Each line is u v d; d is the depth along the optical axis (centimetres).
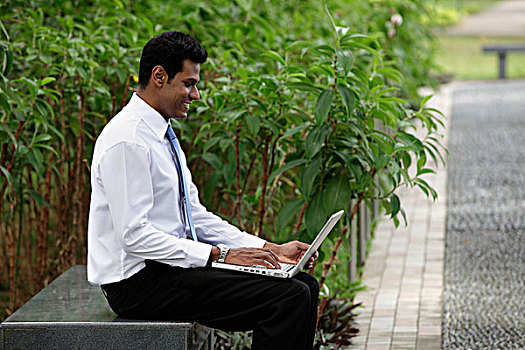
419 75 1385
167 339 487
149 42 491
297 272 494
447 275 954
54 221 965
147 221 477
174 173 496
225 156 775
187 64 489
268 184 627
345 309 786
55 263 797
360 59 909
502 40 4094
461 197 1339
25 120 676
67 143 772
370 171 674
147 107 490
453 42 4153
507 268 974
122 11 781
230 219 730
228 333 699
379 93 641
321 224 632
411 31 1279
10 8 752
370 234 1087
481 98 2484
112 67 721
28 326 487
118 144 475
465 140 1827
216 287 485
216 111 682
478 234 1128
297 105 767
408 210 1273
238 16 937
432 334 762
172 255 478
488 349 723
